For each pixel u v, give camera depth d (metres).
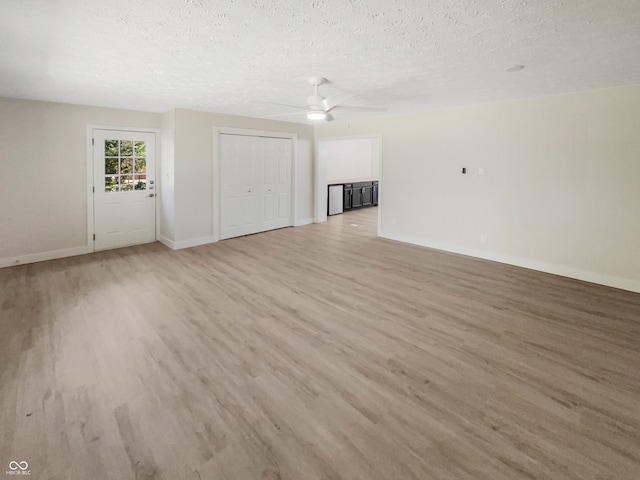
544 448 1.79
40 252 5.13
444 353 2.69
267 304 3.61
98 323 3.17
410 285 4.18
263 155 6.99
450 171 5.60
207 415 2.03
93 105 5.32
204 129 5.95
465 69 3.34
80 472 1.64
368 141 11.70
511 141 4.87
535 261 4.82
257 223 7.07
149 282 4.25
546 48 2.77
